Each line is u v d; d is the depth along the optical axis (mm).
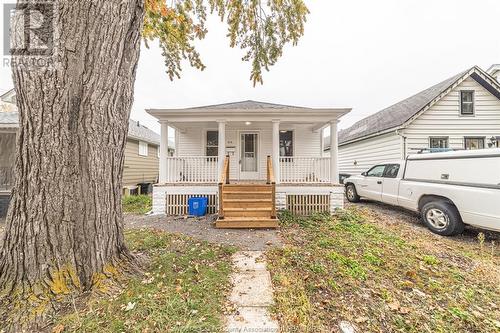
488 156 4570
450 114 9484
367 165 12180
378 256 3748
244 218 5734
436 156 5559
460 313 2395
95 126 2420
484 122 9422
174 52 6230
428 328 2195
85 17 2297
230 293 2637
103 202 2568
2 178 9070
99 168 2506
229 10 5711
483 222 4566
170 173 7547
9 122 8086
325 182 7430
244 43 6223
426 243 4504
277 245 4238
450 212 5043
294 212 7062
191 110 7074
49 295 2148
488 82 9273
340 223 5777
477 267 3463
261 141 9742
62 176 2291
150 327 1986
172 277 2838
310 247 4082
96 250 2479
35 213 2236
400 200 6504
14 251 2230
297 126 9883
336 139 7402
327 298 2600
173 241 4305
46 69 2182
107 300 2268
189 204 6980
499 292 2844
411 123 9500
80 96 2320
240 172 9695
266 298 2539
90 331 1915
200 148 9789
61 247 2283
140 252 3633
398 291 2785
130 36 2734
